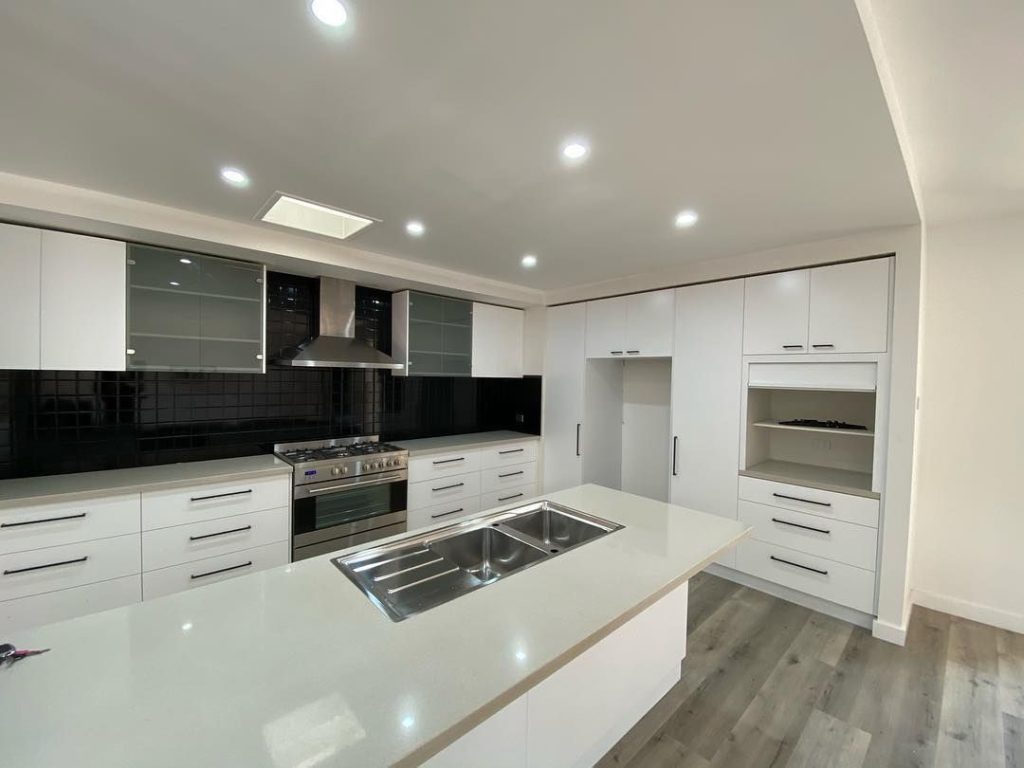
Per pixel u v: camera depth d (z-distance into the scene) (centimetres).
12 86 121
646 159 161
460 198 198
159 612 115
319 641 104
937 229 271
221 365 259
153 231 213
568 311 406
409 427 397
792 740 174
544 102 128
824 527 261
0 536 195
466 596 126
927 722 183
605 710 158
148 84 120
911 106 153
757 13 94
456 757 109
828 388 258
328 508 293
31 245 205
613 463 432
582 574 141
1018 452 251
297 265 281
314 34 101
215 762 71
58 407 244
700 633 245
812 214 214
